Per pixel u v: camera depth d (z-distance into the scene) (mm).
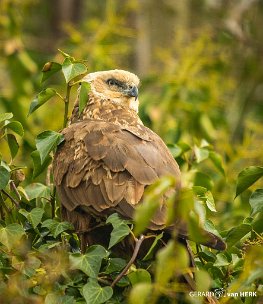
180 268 8812
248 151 16844
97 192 11539
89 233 11844
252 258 9680
